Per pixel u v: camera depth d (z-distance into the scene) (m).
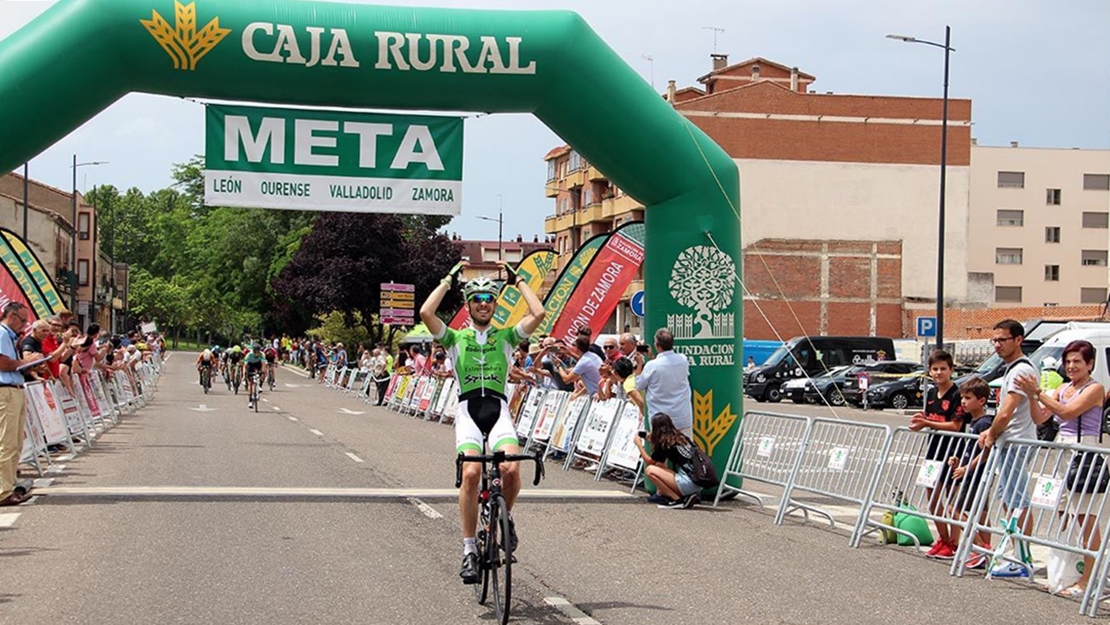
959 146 58.94
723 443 12.54
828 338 44.25
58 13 11.05
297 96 11.77
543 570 8.50
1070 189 84.25
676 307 12.52
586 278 20.64
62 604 7.11
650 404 12.23
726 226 12.55
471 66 11.62
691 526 10.78
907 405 37.03
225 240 69.44
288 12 11.38
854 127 58.22
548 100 11.98
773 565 8.91
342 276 56.34
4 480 11.07
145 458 15.60
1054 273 84.19
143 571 8.12
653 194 12.49
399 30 11.49
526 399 19.11
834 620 7.09
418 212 12.41
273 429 21.67
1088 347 8.34
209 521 10.28
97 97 11.40
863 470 10.33
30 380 15.09
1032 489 8.36
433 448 18.20
